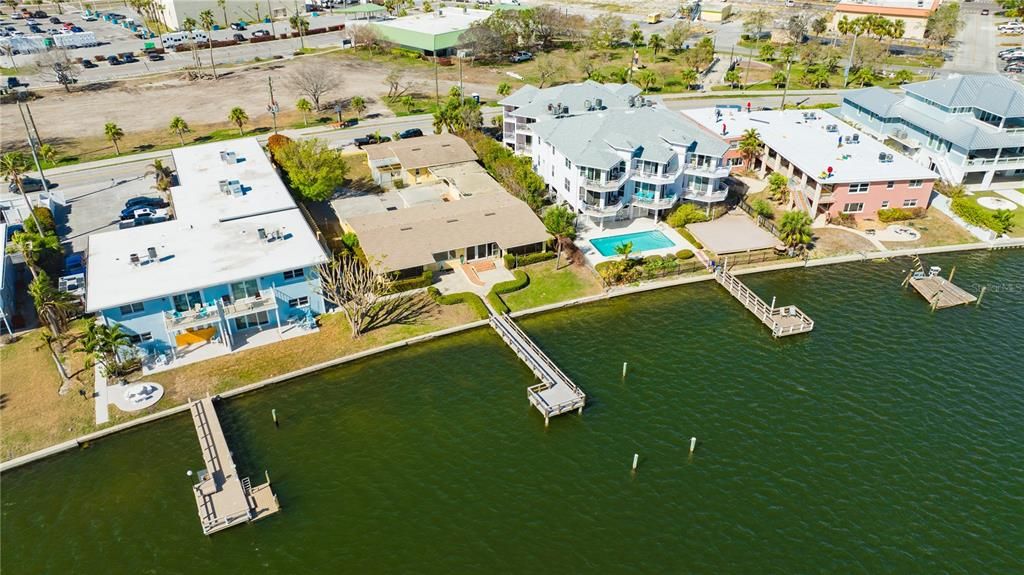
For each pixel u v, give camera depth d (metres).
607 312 72.62
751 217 88.88
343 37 188.50
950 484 52.06
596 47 173.25
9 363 62.31
